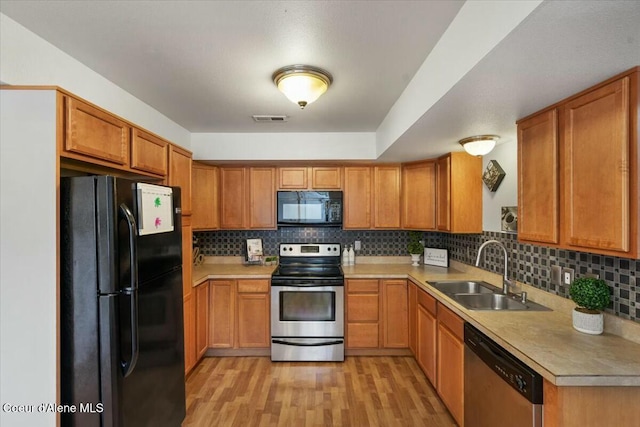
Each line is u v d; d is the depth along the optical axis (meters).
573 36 1.00
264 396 2.51
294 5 1.28
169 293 1.90
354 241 3.84
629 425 1.20
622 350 1.38
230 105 2.48
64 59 1.67
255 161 3.40
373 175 3.56
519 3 0.94
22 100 1.34
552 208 1.61
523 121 1.84
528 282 2.25
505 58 1.14
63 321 1.37
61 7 1.30
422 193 3.36
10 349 1.34
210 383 2.71
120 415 1.41
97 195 1.37
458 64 1.34
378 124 3.03
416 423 2.17
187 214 2.68
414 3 1.28
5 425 1.34
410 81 2.03
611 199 1.28
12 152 1.34
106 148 1.69
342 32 1.48
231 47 1.62
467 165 2.90
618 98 1.25
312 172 3.56
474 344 1.77
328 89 2.16
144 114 2.41
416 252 3.69
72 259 1.36
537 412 1.27
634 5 0.84
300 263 3.69
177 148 2.50
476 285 2.71
